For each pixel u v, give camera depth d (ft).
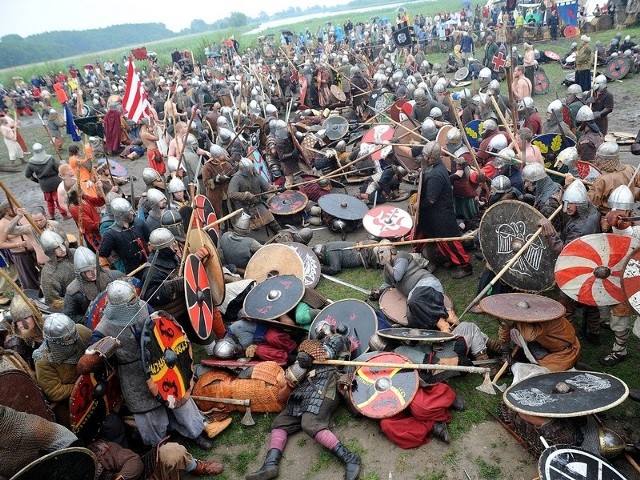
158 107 71.41
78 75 126.41
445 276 24.31
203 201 26.16
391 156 34.78
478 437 15.31
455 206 26.76
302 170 37.24
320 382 16.07
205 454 16.17
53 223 23.58
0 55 389.19
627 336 16.75
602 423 15.07
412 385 15.70
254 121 45.29
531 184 21.08
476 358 17.79
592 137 27.09
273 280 21.17
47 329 13.29
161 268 19.13
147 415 14.88
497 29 89.35
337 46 119.44
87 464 11.47
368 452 15.40
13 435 11.23
